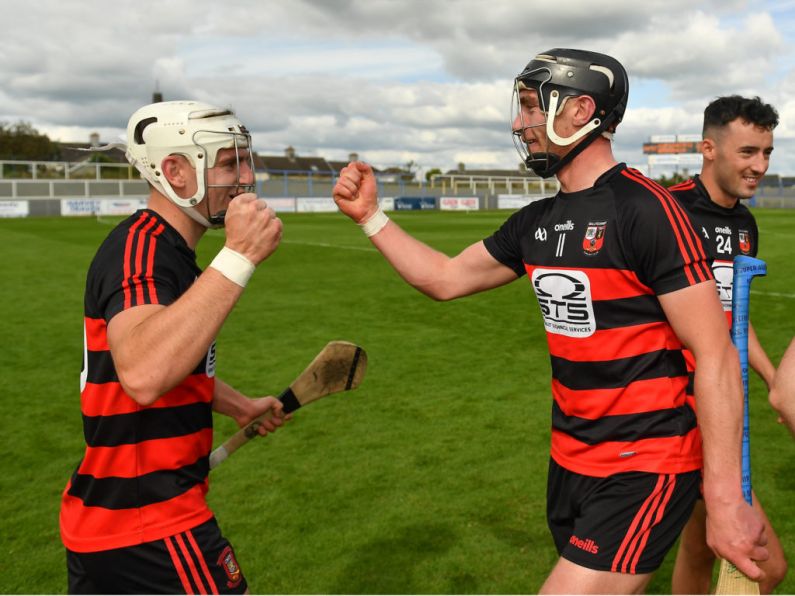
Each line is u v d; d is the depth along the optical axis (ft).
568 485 6.84
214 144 5.96
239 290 5.42
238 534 11.13
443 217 121.60
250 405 7.77
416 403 17.53
